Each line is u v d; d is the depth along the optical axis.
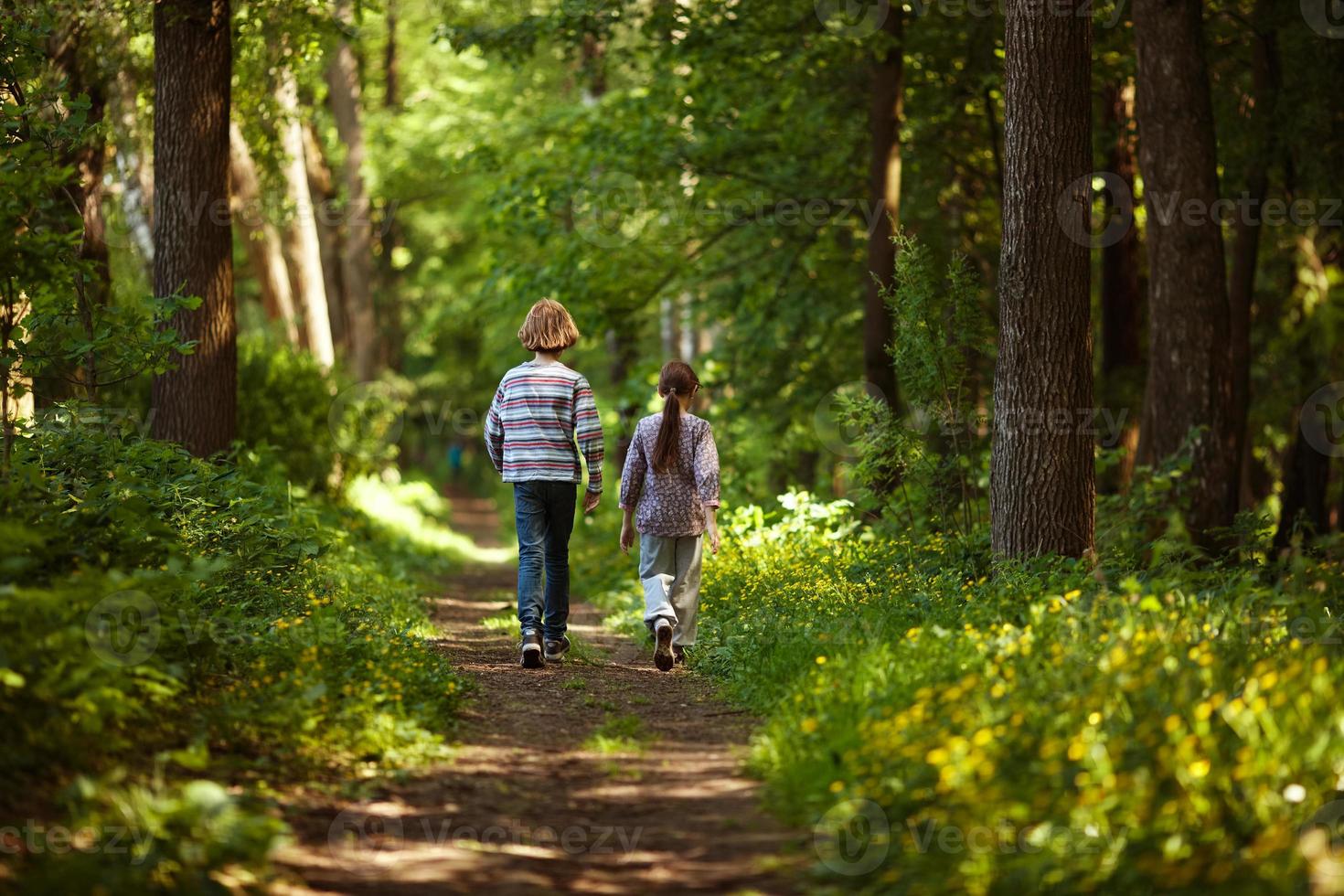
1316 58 18.34
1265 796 5.22
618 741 8.03
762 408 24.39
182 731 6.92
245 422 22.09
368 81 40.09
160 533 8.26
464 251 41.72
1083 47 10.57
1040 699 6.54
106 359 11.02
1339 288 10.64
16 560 6.49
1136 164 22.39
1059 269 10.58
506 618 15.05
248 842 5.47
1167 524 14.34
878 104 18.91
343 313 37.75
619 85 29.58
